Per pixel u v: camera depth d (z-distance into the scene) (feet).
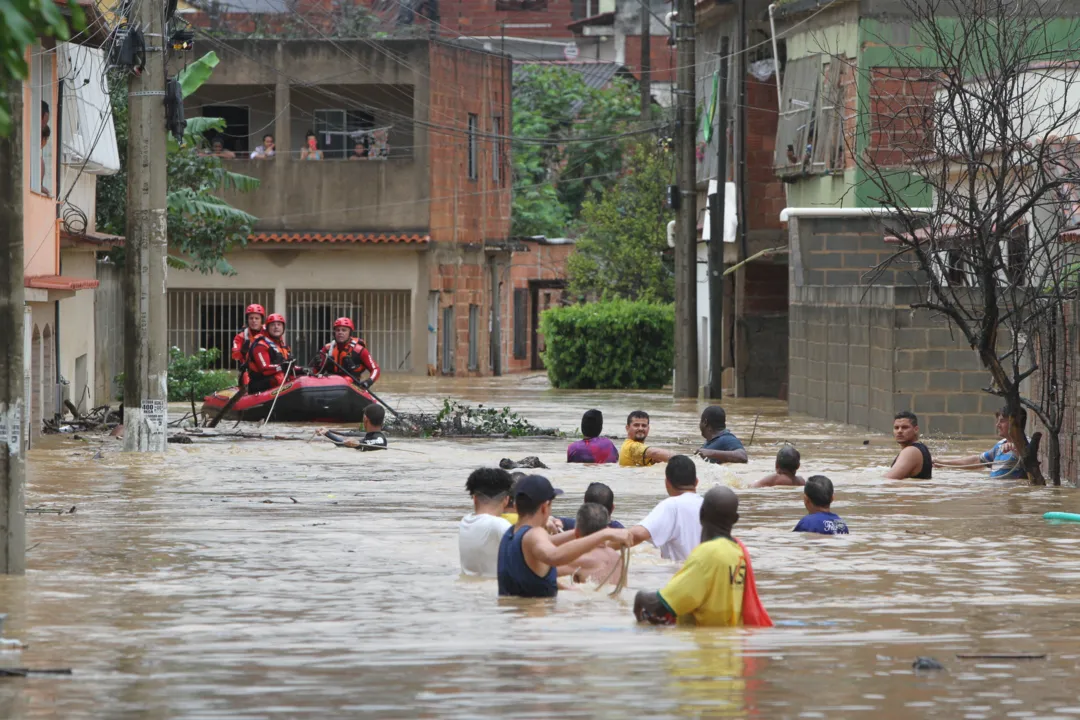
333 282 250.57
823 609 49.52
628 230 277.03
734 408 180.75
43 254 124.57
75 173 146.92
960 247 96.48
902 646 42.04
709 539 46.16
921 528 70.64
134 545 64.39
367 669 38.29
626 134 271.49
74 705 34.32
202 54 248.93
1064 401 92.68
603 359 232.73
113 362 182.50
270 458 108.27
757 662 39.29
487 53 268.21
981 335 92.84
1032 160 98.02
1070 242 100.17
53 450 114.21
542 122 336.29
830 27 177.78
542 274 309.63
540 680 36.86
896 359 135.54
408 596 51.65
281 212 248.93
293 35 268.21
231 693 35.50
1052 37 154.20
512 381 252.83
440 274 253.24
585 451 100.68
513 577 51.65
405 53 249.14
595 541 51.62
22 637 43.65
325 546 64.13
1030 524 72.28
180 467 101.50
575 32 386.11
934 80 111.04
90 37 126.41
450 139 255.50
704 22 219.41
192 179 198.59
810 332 164.86
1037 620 47.32
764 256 201.98
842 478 94.73
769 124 204.95
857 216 168.76
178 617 47.42
